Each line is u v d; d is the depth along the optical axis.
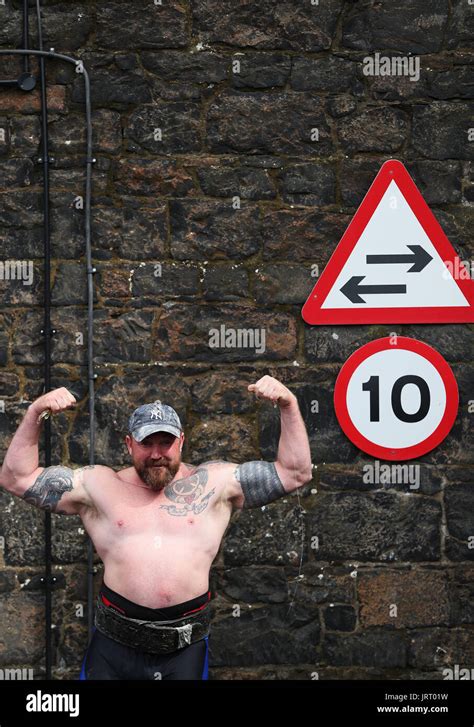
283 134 4.43
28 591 4.35
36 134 4.41
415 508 4.41
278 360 4.41
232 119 4.42
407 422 4.38
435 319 4.38
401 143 4.44
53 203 4.40
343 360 4.41
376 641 4.38
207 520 3.47
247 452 4.39
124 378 4.37
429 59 4.45
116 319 4.38
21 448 3.45
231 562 4.38
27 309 4.39
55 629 4.34
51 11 4.41
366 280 4.38
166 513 3.45
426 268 4.38
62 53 4.41
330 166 4.44
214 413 4.39
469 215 4.45
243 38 4.43
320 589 4.38
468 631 4.39
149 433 3.36
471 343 4.41
